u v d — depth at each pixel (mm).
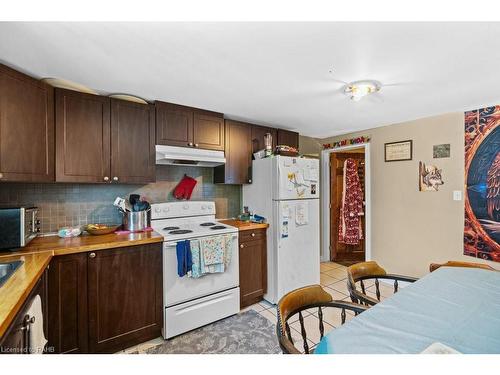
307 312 2418
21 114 1522
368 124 3057
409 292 1257
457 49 1366
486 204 2336
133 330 1851
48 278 1540
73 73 1654
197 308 2104
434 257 2693
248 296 2500
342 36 1251
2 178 1416
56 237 1944
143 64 1538
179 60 1492
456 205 2535
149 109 2176
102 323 1732
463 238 2486
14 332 991
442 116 2619
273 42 1306
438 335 899
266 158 2684
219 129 2562
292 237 2648
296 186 2678
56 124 1768
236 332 2072
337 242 4152
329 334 922
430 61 1503
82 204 2178
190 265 2023
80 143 1864
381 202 3154
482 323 976
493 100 2193
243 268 2467
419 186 2805
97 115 1941
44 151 1675
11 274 1212
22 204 1921
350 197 4129
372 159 3240
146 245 1913
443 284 1354
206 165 2709
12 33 1192
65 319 1602
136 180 2111
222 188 2990
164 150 2207
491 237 2305
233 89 1947
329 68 1595
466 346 836
